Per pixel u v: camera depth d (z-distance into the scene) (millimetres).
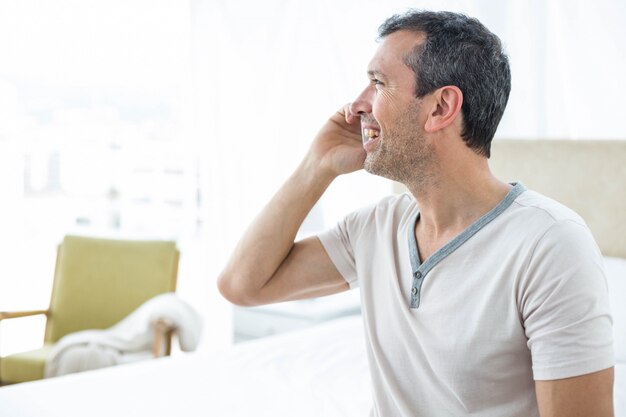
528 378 1285
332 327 3062
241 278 1664
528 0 2850
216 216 3906
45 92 4531
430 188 1403
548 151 2822
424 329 1370
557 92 2840
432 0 3094
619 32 2646
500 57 1396
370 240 1548
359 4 3359
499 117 1400
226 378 2422
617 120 2691
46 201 4793
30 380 3172
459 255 1346
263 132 3725
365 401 2201
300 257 1653
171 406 2176
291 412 2131
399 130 1401
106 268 3666
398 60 1397
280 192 1654
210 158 3895
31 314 3549
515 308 1257
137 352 3301
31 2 4375
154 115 4664
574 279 1196
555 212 1279
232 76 3779
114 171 4793
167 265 3648
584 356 1171
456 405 1334
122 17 4473
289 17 3598
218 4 3777
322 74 3525
